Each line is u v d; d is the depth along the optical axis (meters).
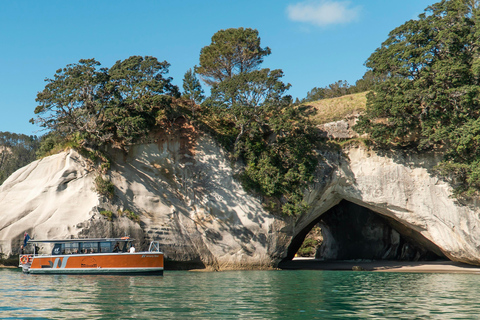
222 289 26.23
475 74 46.28
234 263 46.88
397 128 48.00
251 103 49.22
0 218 45.00
